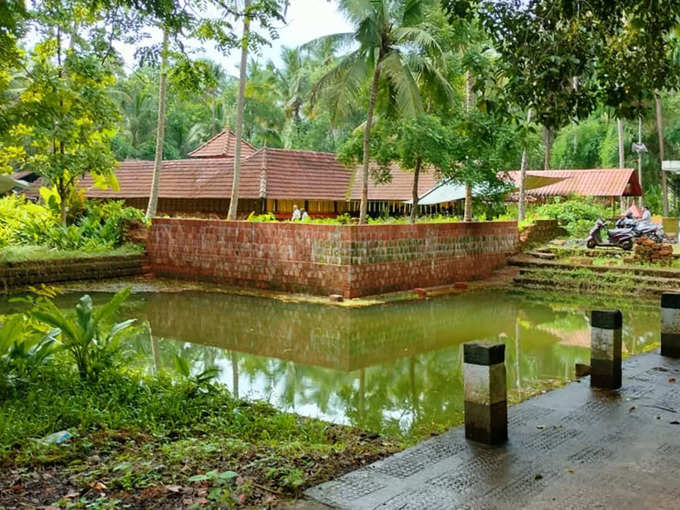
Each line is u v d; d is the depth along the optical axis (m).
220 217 26.20
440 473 3.95
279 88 42.09
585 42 5.44
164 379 6.59
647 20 5.23
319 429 5.50
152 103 44.00
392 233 15.52
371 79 17.77
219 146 29.61
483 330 11.55
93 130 17.53
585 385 6.05
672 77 5.62
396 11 16.17
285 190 25.42
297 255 15.52
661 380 6.18
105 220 20.00
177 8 7.98
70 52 12.41
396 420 6.49
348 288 14.63
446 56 17.84
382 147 18.02
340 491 3.68
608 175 28.94
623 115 5.73
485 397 4.46
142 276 18.27
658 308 13.59
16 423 4.64
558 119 5.63
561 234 22.23
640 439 4.58
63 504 3.44
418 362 9.21
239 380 8.17
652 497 3.62
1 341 5.73
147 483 3.77
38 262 16.02
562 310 13.55
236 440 4.79
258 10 8.23
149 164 29.16
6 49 8.79
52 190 20.31
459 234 17.52
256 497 3.61
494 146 17.59
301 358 9.43
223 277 16.95
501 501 3.55
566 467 4.05
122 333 6.58
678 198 38.59
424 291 15.70
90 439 4.59
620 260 17.11
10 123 8.87
